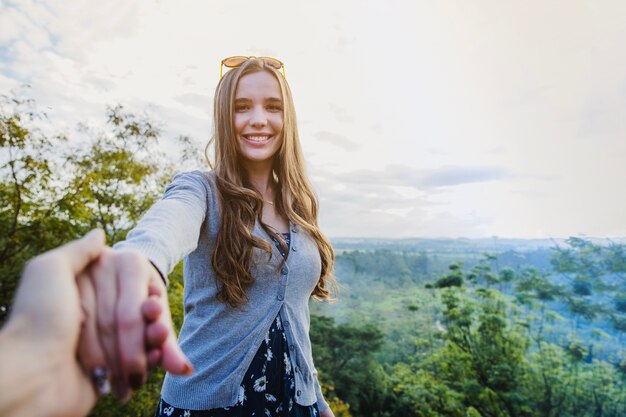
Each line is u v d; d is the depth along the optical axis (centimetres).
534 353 2191
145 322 40
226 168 125
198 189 111
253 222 119
